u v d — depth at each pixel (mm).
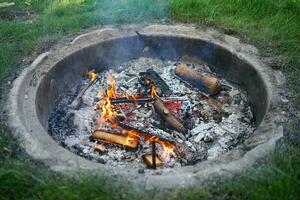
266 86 1314
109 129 1351
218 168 988
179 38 1614
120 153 1265
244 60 1457
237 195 932
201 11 1739
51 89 1415
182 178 964
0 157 1050
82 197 918
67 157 1041
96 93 1526
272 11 1717
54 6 1840
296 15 1680
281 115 1185
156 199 916
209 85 1477
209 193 930
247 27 1638
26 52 1507
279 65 1401
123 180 961
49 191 923
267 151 1028
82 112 1439
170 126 1354
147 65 1676
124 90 1538
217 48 1554
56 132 1345
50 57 1472
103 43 1588
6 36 1614
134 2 1832
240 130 1344
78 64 1544
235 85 1531
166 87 1522
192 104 1465
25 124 1157
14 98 1233
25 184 953
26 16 1798
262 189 923
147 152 1263
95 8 1824
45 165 1015
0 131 1116
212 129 1361
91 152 1270
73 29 1662
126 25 1701
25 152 1053
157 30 1656
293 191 927
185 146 1301
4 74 1370
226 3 1775
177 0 1793
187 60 1673
